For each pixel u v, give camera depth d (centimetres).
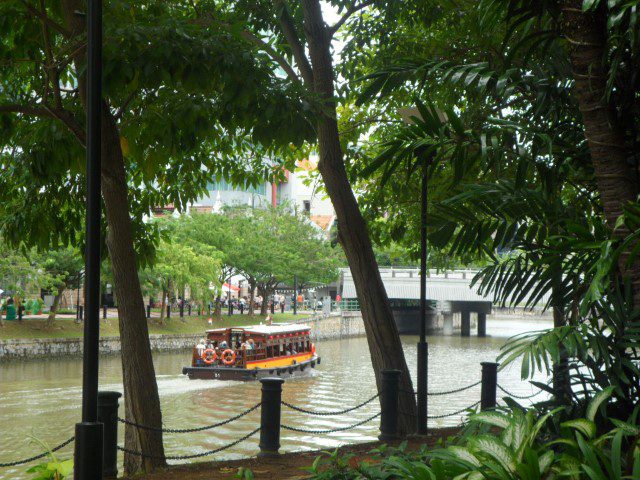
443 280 6525
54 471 559
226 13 1171
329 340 7194
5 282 4091
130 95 912
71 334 4416
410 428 1116
